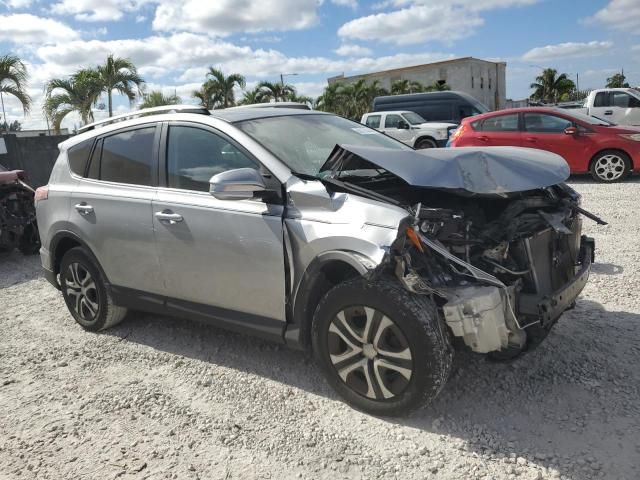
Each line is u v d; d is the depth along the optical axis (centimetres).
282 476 284
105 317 467
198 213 376
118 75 2084
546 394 338
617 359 374
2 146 1319
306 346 351
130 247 421
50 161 1383
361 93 4309
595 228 732
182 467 295
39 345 468
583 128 1152
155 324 491
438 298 307
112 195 431
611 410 318
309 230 327
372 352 313
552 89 6253
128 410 354
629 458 277
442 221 312
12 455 315
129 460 304
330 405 343
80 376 406
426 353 292
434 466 281
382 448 299
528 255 324
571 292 334
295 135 400
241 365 404
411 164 325
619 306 462
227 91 3303
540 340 324
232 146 375
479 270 297
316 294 342
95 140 464
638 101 1521
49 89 2055
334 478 280
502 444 295
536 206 350
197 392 371
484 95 6844
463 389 348
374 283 305
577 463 276
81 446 320
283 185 347
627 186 1066
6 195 800
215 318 387
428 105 1994
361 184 372
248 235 353
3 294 642
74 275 478
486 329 292
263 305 357
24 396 381
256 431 322
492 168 341
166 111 429
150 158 417
